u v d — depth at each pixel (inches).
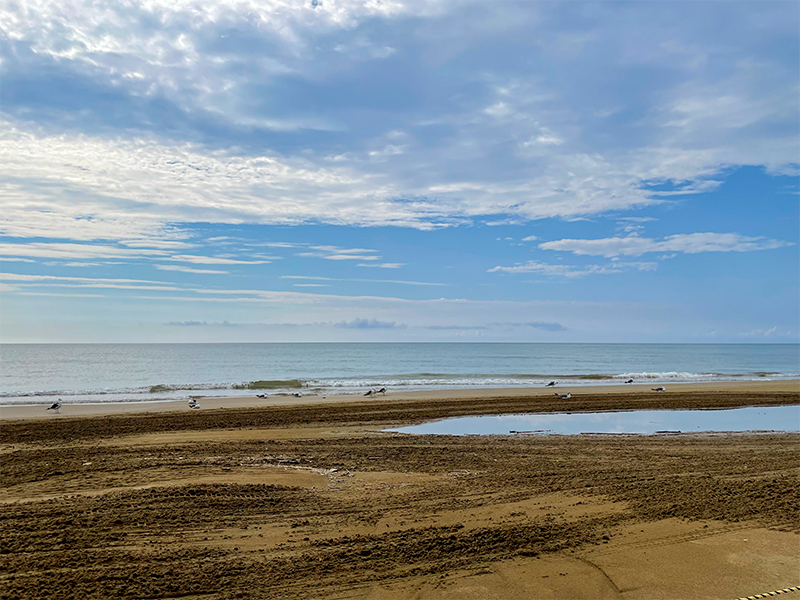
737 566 269.6
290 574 259.9
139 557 276.4
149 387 1400.1
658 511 356.5
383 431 748.0
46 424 766.5
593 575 259.8
